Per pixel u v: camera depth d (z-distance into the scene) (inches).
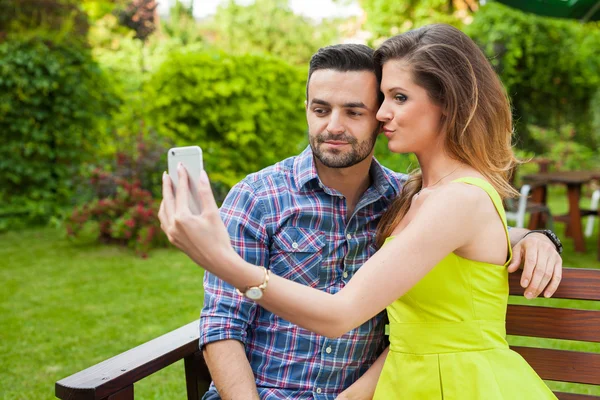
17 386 124.0
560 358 66.9
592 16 171.3
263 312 66.4
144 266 214.7
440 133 60.6
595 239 264.7
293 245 66.1
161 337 68.7
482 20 360.5
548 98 403.2
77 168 288.8
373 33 407.8
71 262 219.5
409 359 60.0
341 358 65.7
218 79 297.3
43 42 279.7
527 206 232.2
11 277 200.5
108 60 354.3
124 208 242.8
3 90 274.4
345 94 62.2
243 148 307.3
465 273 57.4
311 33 633.6
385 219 66.7
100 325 158.1
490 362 57.3
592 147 430.9
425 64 58.2
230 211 66.9
